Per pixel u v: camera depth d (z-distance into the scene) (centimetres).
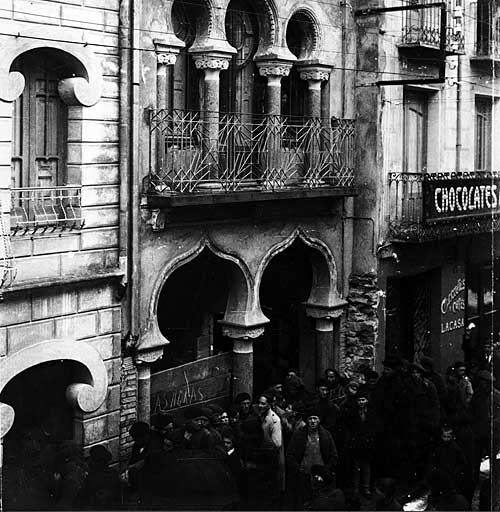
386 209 1928
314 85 1809
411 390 1465
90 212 1366
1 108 1214
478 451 1504
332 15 1838
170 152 1532
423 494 1441
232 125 1605
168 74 1548
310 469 1311
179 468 1170
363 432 1446
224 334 1688
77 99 1329
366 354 1912
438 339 2161
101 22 1362
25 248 1270
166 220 1488
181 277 1745
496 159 2383
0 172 1216
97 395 1375
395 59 1938
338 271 1891
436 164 2119
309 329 1930
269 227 1709
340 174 1842
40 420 1360
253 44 1719
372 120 1886
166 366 1738
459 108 2195
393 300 2070
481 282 2319
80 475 1185
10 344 1245
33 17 1254
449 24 2105
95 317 1378
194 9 1577
